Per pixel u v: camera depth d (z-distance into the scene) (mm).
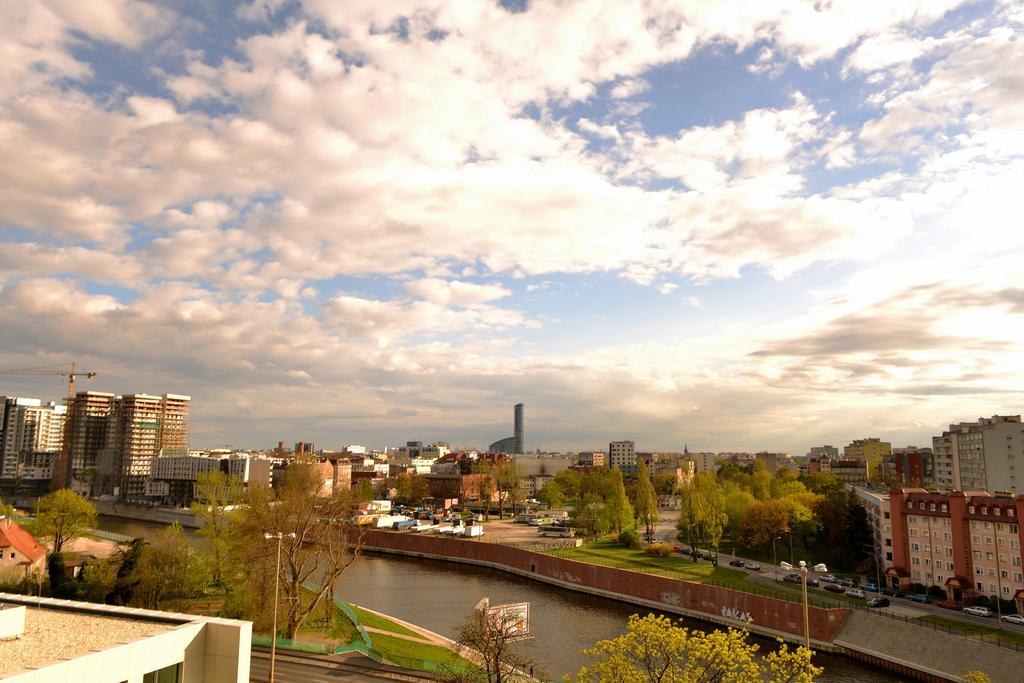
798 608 101562
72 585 100000
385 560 182000
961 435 196125
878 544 130750
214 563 114875
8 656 37625
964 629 88500
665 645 41281
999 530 103750
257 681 63812
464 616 116125
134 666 39375
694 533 148375
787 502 152125
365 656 74312
